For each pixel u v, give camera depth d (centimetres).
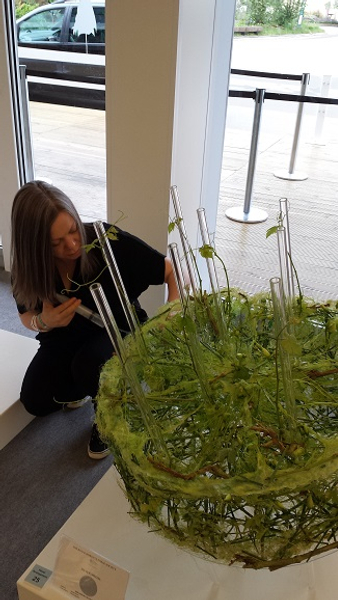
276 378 82
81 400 188
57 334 171
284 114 292
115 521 109
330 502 74
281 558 79
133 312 99
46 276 146
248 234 285
